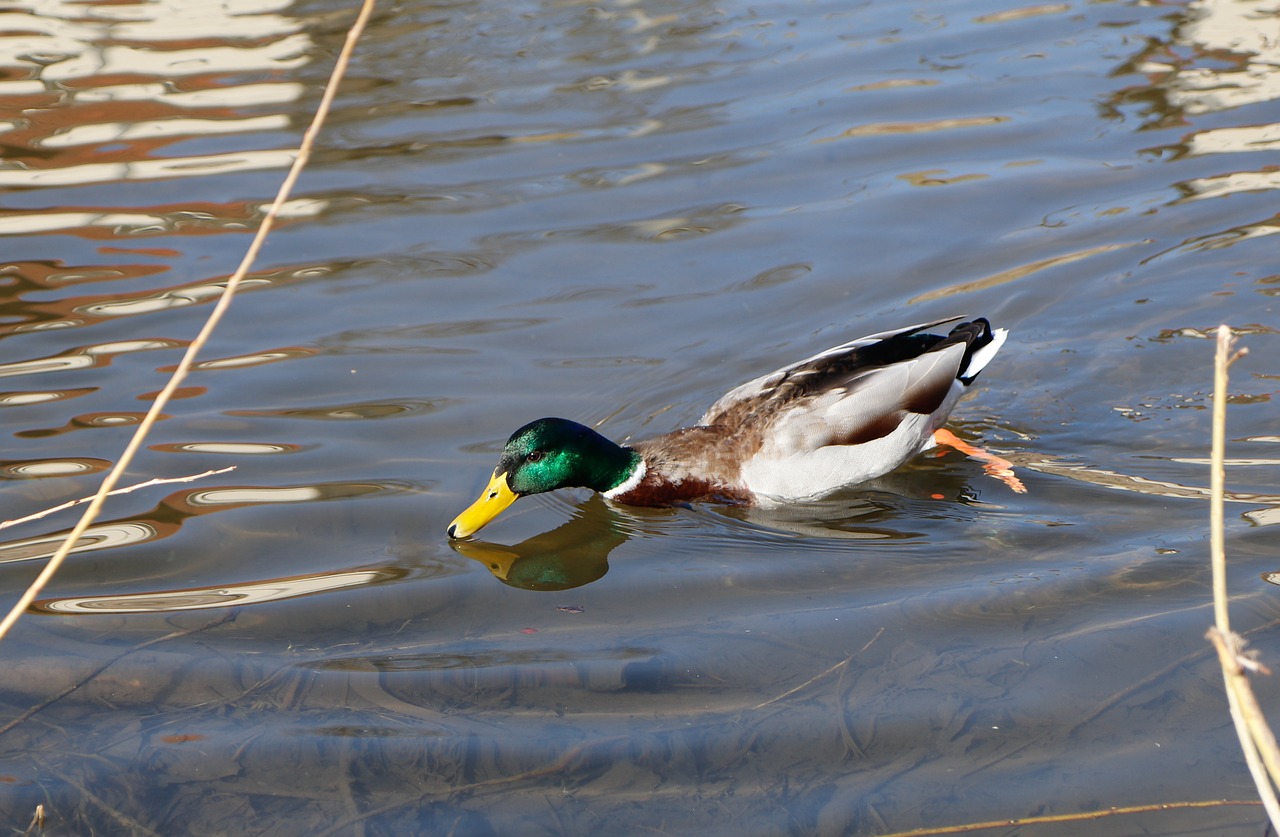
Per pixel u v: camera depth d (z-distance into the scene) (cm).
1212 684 531
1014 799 471
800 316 886
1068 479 739
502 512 750
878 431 752
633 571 672
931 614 602
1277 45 1247
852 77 1234
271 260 961
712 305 900
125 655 574
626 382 824
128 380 812
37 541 660
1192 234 962
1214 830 449
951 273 931
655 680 558
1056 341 873
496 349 856
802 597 631
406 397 804
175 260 963
